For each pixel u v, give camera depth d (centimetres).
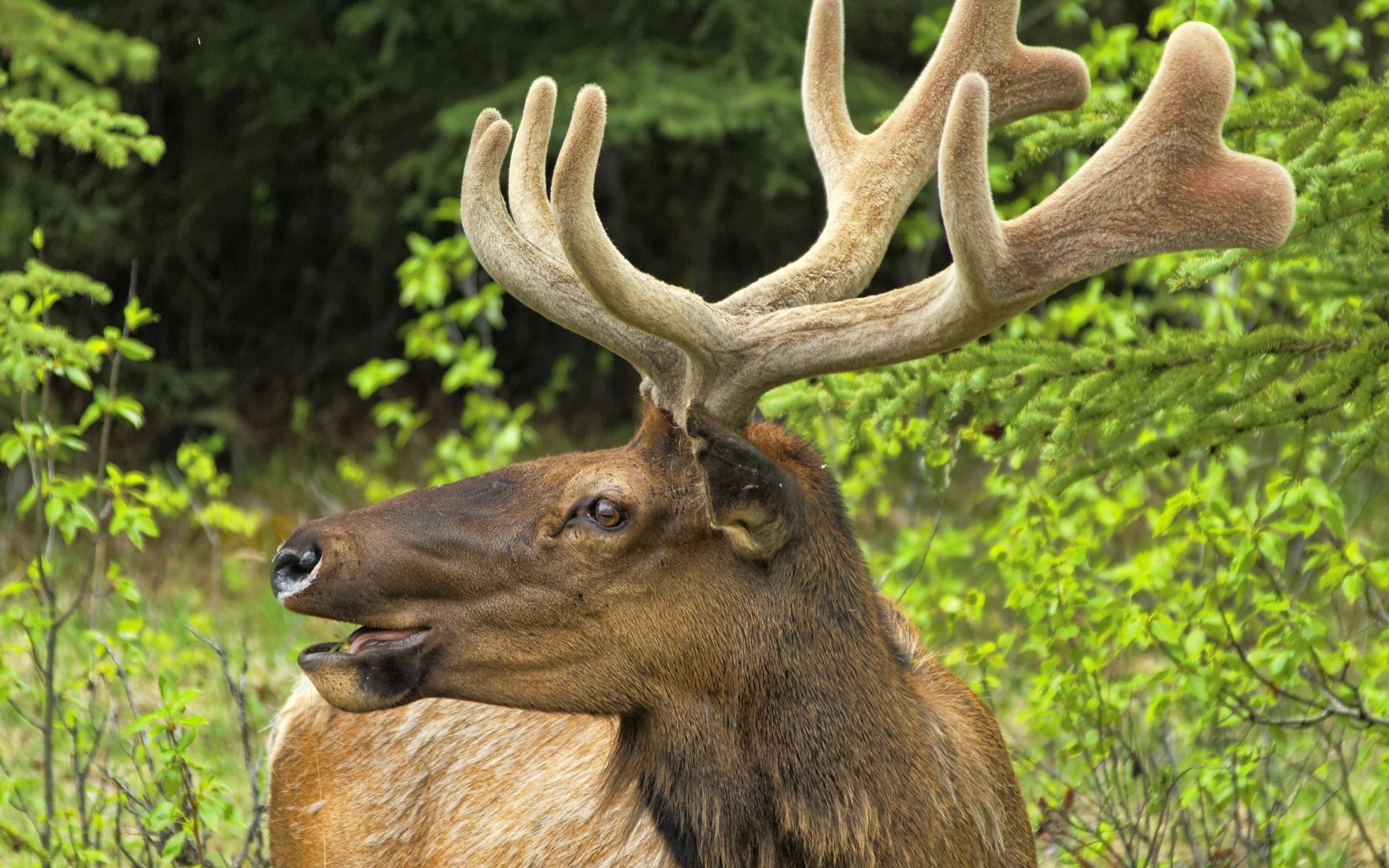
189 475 1819
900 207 772
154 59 1948
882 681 699
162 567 2072
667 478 689
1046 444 879
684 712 695
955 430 1209
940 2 2467
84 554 2081
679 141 2591
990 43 796
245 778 1230
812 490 705
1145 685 1077
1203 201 625
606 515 684
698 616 687
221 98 2648
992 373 897
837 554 700
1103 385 855
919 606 1286
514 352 2973
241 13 2491
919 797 689
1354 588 953
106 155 1258
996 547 1152
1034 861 773
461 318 1936
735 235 2942
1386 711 1016
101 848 1028
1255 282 1295
